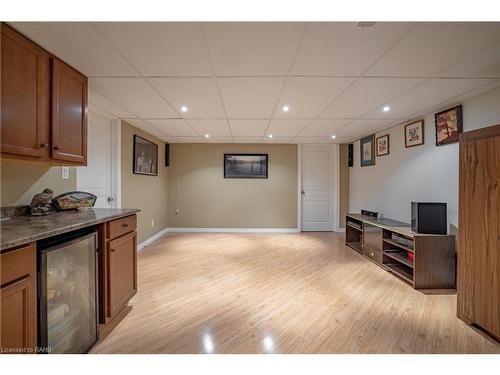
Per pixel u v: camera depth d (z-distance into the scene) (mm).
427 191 3191
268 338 1771
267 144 5668
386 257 3236
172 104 2844
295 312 2133
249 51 1704
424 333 1830
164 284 2719
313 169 5766
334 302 2316
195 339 1758
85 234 1628
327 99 2660
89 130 3027
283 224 5684
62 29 1452
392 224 3379
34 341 1180
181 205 5633
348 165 5594
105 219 1763
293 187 5688
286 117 3381
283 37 1537
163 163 5332
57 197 2080
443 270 2615
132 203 3881
